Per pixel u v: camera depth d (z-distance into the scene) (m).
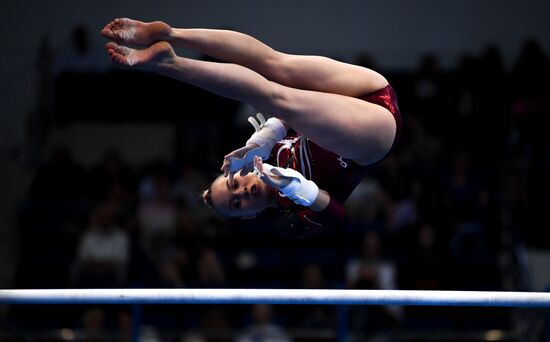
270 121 4.50
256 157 4.06
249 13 13.91
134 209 11.09
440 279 10.16
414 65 14.01
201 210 11.39
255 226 11.39
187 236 10.38
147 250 10.51
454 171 11.79
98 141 13.53
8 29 13.66
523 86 12.34
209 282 10.15
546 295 4.52
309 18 13.99
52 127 13.48
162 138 13.65
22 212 11.55
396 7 14.10
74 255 11.15
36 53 13.64
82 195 11.77
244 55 4.18
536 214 11.37
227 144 12.31
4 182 12.94
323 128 4.11
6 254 12.09
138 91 12.86
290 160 4.55
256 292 4.49
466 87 12.50
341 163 4.49
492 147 12.18
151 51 3.84
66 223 11.48
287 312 10.03
